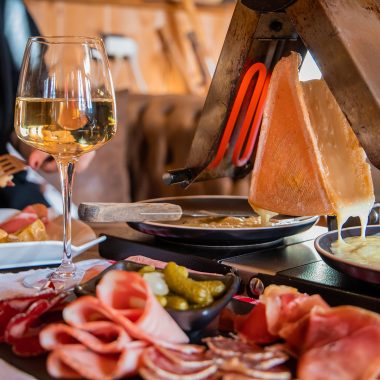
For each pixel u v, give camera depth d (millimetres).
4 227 1144
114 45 3564
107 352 620
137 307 676
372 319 608
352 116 862
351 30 862
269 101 944
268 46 1017
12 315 727
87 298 647
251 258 968
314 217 1078
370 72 841
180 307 685
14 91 2010
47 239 1104
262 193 970
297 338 629
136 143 2482
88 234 1117
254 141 1116
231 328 726
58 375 608
